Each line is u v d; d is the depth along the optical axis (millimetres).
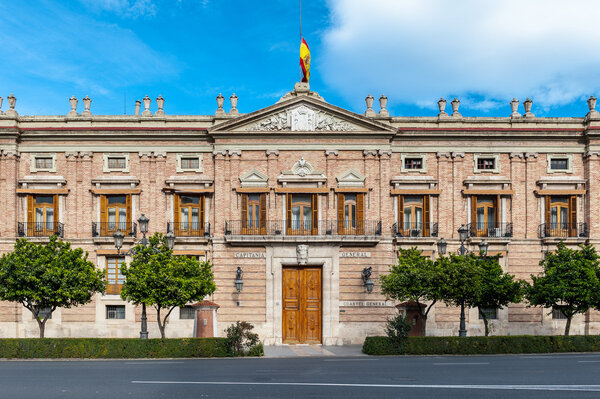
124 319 36062
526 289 31109
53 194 36812
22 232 36281
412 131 36875
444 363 23391
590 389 16719
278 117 36750
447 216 36938
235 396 15680
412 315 32438
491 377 19047
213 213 36750
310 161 36750
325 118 36781
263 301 35531
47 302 29172
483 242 30484
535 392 16266
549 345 28172
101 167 37188
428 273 28562
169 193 36844
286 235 35469
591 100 37469
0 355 26188
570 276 30094
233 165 36594
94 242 36312
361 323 35312
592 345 28516
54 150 37125
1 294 28562
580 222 36812
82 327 35781
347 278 35656
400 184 37031
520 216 37000
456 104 38125
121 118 37562
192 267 29156
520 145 37375
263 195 36219
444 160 37219
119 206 37219
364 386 17219
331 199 36344
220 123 36312
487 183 37125
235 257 35812
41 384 17906
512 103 38406
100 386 17438
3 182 36469
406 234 36906
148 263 28578
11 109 37156
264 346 34062
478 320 36125
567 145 37375
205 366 22734
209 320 31234
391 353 27781
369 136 36719
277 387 17062
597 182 36781
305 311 35719
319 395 15781
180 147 37219
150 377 19312
